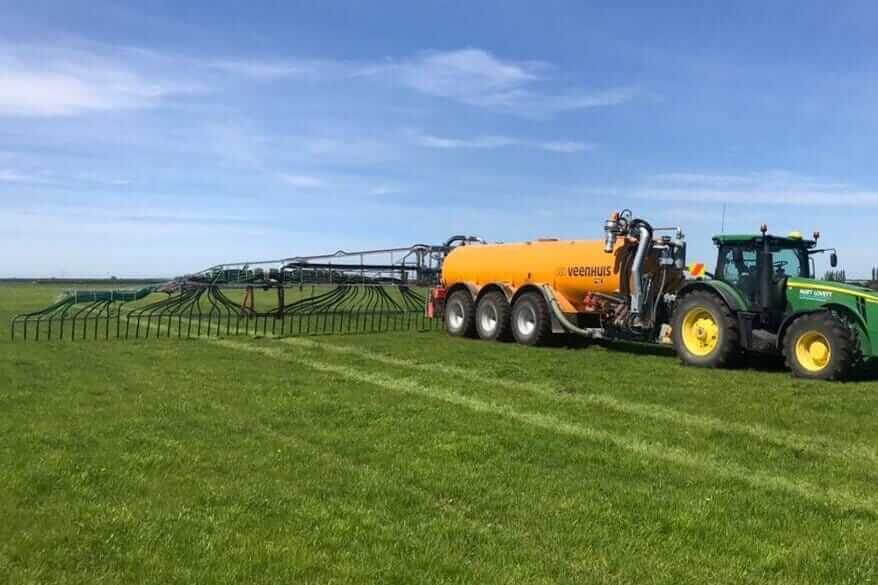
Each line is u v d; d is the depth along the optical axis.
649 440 7.61
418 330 20.81
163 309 20.41
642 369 12.71
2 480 5.89
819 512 5.49
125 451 6.93
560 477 6.32
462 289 19.06
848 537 4.98
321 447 7.25
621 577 4.34
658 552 4.72
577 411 9.03
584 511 5.45
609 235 15.32
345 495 5.77
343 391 10.35
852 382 11.38
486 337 17.97
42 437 7.36
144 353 14.55
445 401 9.69
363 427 8.12
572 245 16.56
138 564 4.41
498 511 5.46
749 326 12.72
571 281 16.31
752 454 7.07
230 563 4.43
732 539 4.94
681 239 14.91
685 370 12.66
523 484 6.09
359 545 4.75
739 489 6.00
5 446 7.02
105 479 6.06
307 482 6.07
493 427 8.12
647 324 14.84
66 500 5.53
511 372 12.16
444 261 20.11
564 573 4.38
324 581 4.22
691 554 4.69
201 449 7.05
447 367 12.83
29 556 4.50
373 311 21.81
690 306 13.38
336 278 23.06
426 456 6.93
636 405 9.45
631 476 6.37
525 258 17.42
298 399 9.65
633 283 14.86
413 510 5.46
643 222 15.01
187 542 4.74
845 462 6.85
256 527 5.03
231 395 9.90
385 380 11.41
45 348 15.33
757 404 9.51
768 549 4.77
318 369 12.55
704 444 7.43
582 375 11.91
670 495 5.84
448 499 5.73
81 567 4.38
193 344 16.44
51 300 37.59
